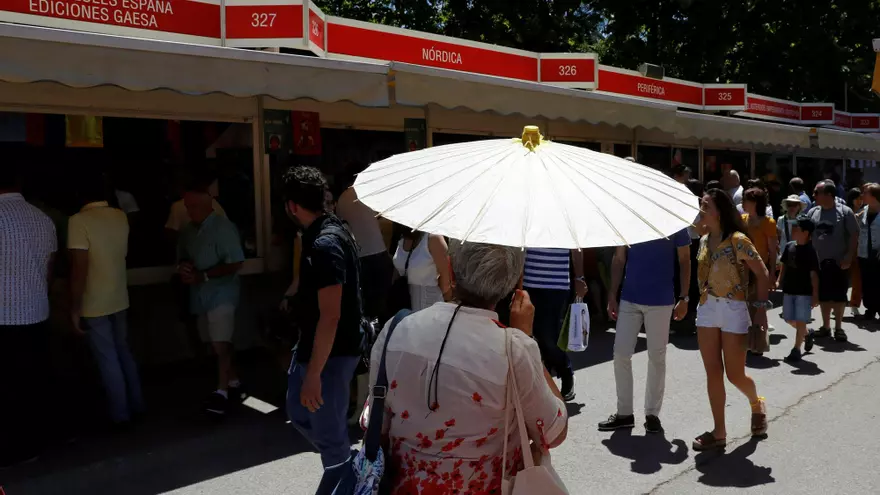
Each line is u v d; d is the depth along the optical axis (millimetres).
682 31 20781
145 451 5152
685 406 6113
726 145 16016
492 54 10766
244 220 7520
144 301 6859
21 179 4914
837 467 4820
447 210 2133
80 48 4555
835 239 8625
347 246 3684
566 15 21328
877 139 19344
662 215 2188
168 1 6777
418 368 2225
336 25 8508
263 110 7574
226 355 5961
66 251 6074
